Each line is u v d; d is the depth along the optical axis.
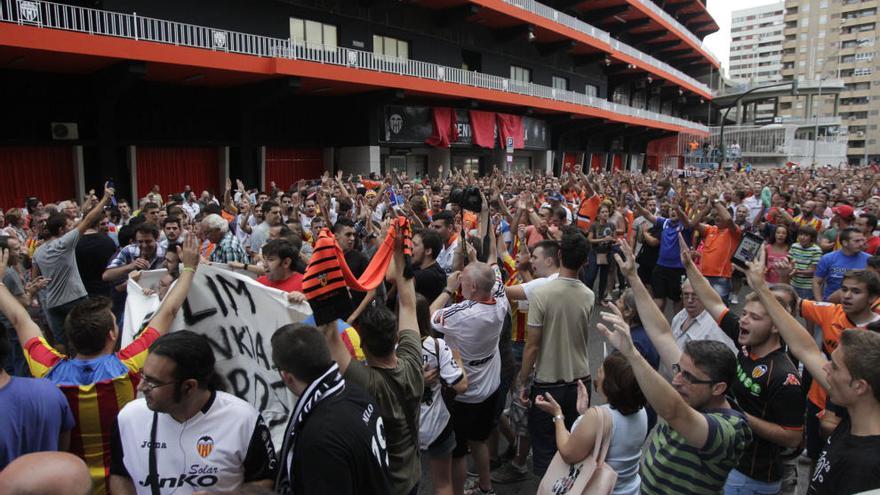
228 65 18.64
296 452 2.24
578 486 2.78
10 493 1.53
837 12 108.25
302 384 2.32
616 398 2.84
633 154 56.41
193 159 22.39
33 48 14.35
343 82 22.67
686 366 2.73
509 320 4.88
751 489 3.24
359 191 13.68
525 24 34.22
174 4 19.92
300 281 4.72
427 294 5.23
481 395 4.08
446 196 13.13
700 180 26.56
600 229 10.27
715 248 8.41
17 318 3.10
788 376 3.16
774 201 12.31
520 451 4.66
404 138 28.53
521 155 40.44
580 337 4.21
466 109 31.95
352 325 4.25
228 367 3.46
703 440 2.53
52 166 18.56
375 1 26.44
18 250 6.18
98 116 18.86
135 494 2.52
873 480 2.32
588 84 47.47
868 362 2.38
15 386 2.57
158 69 18.30
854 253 6.67
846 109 108.00
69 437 2.77
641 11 45.44
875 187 20.33
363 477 2.25
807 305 4.79
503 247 6.32
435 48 31.14
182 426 2.45
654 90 60.06
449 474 3.87
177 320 3.42
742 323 3.38
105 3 18.05
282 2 23.53
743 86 78.50
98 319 2.88
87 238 6.59
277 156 25.61
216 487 2.44
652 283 9.07
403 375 2.85
